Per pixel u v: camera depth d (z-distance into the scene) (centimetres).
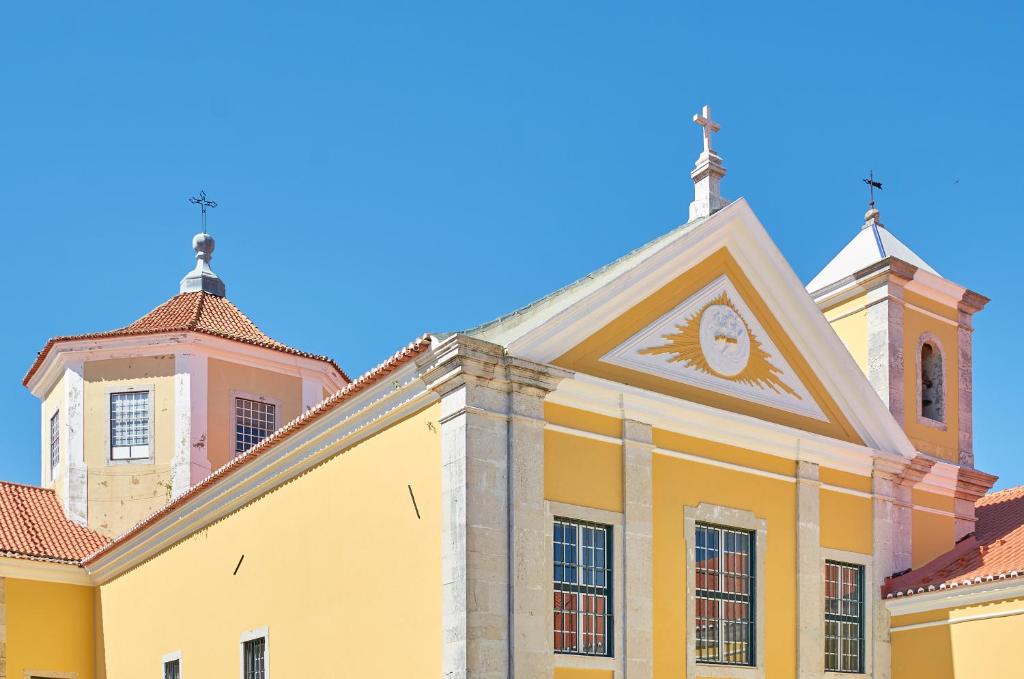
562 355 1585
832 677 1808
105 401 2734
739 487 1752
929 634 1853
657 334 1711
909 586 1900
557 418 1550
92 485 2688
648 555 1591
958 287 2288
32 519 2650
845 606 1886
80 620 2519
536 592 1453
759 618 1723
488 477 1453
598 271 1831
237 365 2775
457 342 1450
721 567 1716
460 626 1393
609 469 1588
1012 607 1741
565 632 1498
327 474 1748
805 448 1861
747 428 1773
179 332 2700
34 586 2480
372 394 1631
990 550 1944
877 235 2336
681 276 1761
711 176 1917
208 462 2672
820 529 1850
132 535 2308
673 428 1684
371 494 1634
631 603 1553
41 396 2998
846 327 2248
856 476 1953
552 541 1506
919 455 2034
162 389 2708
